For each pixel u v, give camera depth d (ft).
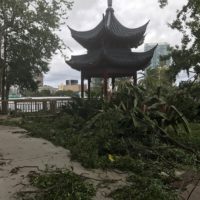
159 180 19.70
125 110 31.94
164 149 26.81
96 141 27.94
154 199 16.89
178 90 41.91
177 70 78.33
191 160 25.18
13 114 65.51
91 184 18.84
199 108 39.32
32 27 74.13
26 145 31.24
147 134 29.66
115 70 68.44
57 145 31.12
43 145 31.24
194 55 76.79
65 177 19.12
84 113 40.86
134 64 68.59
